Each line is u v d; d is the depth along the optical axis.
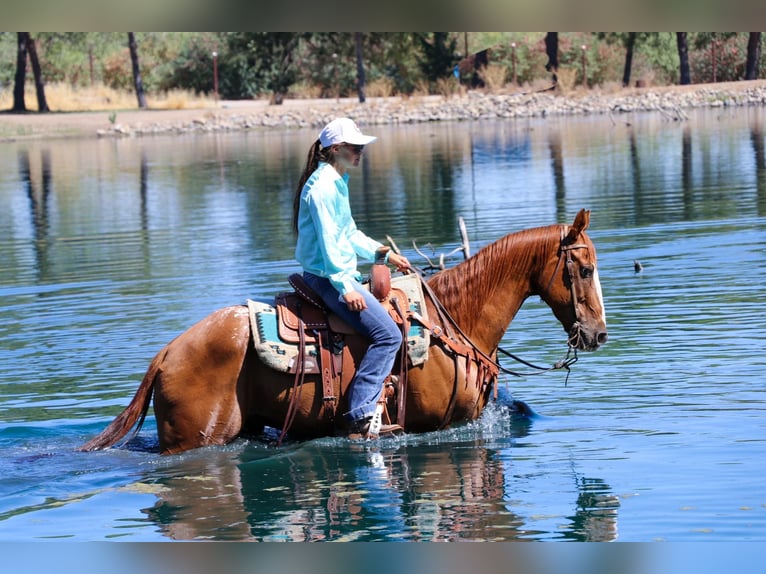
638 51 68.56
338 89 68.25
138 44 72.94
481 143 42.16
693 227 19.81
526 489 7.79
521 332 12.87
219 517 7.43
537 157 35.25
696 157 32.47
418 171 32.94
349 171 34.22
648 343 11.91
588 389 10.38
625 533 6.95
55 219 26.17
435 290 8.99
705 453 8.38
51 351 12.86
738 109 54.62
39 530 7.28
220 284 16.55
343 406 8.44
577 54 64.88
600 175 29.30
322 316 8.42
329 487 7.93
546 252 8.91
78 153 46.25
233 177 33.84
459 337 8.89
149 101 67.12
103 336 13.50
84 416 10.05
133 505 7.68
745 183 25.70
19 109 64.38
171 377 8.30
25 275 18.64
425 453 8.62
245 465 8.39
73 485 8.07
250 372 8.38
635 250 17.88
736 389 10.01
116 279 17.62
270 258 18.77
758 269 15.66
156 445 8.80
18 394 10.97
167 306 15.11
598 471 8.10
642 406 9.72
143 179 34.62
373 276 8.49
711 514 7.18
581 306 8.90
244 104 65.25
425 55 67.38
